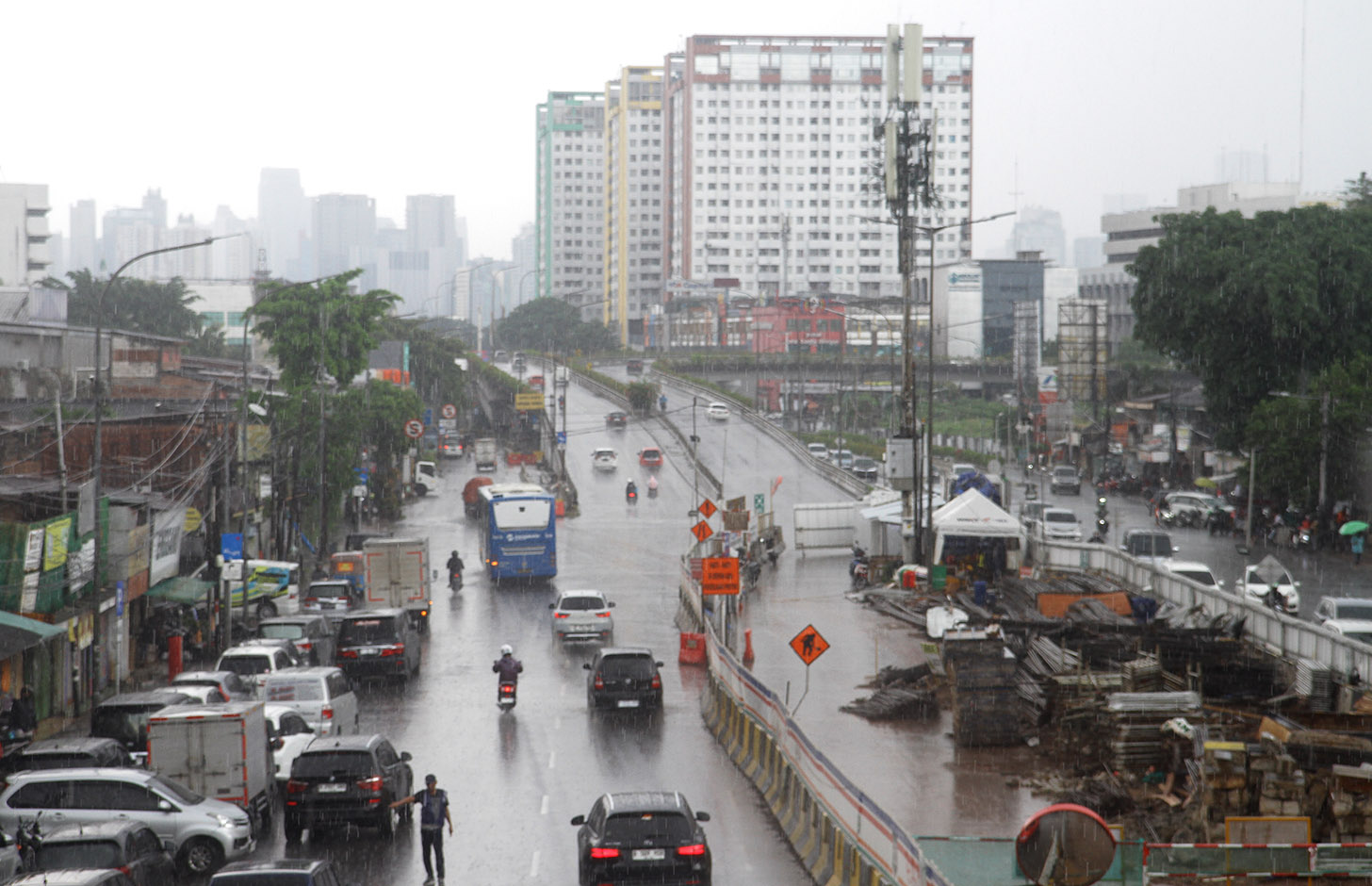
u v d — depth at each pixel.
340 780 21.94
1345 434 65.62
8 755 25.58
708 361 184.50
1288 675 32.06
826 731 31.19
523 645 44.81
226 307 175.38
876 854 17.50
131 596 39.47
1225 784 21.20
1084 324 109.56
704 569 40.44
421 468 104.38
